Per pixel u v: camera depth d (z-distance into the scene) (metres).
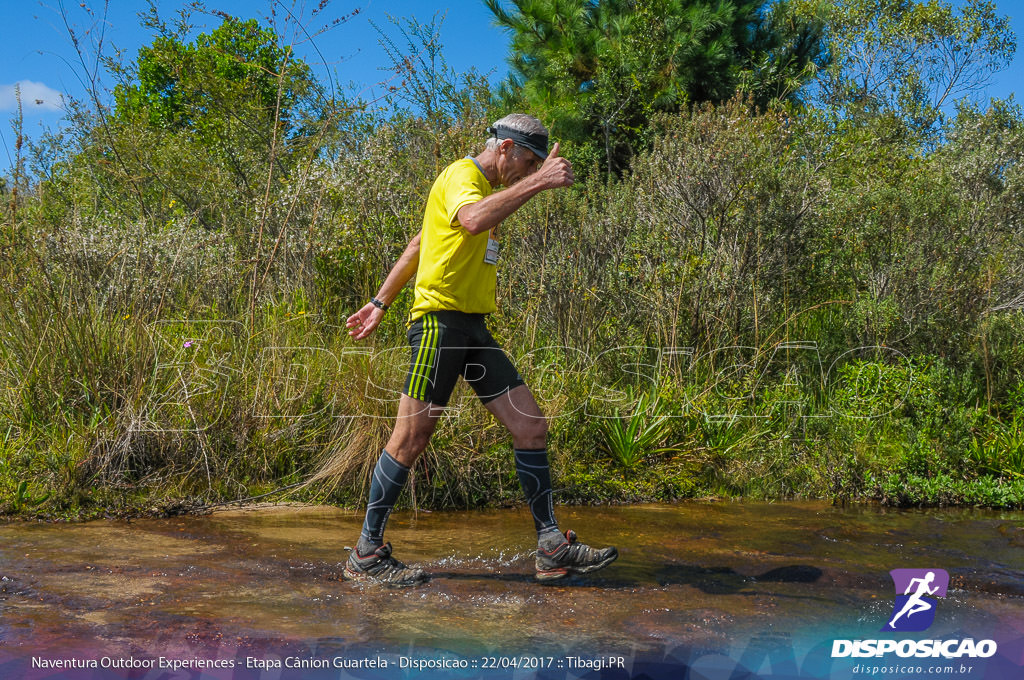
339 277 5.54
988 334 6.11
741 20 15.34
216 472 4.44
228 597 2.79
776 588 3.10
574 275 6.02
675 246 6.29
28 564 3.09
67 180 6.54
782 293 6.37
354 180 5.84
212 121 7.43
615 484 4.82
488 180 3.17
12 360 4.60
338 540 3.69
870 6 15.77
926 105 14.86
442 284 3.08
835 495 4.84
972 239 7.13
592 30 15.14
